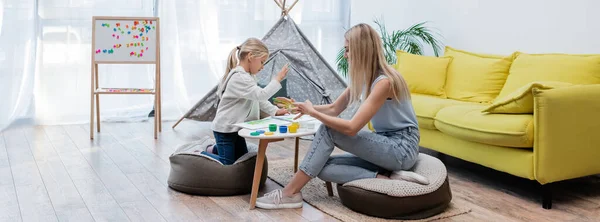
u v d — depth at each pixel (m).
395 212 2.72
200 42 5.41
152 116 5.52
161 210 2.83
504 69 4.08
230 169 3.03
